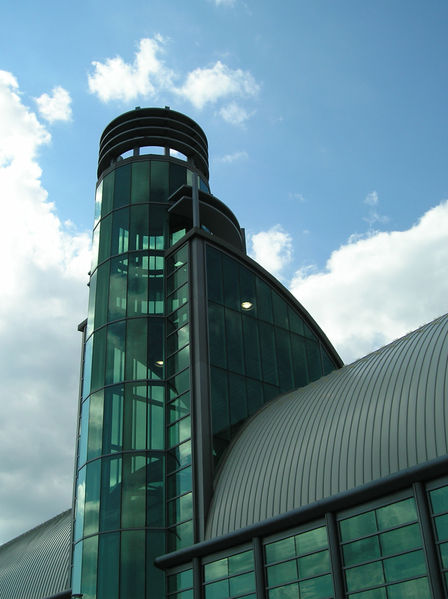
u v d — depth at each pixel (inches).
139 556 1229.1
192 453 1273.4
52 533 1902.1
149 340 1478.8
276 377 1525.6
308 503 990.4
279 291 1683.1
